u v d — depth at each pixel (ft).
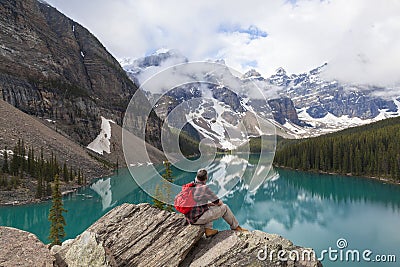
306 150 299.79
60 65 453.58
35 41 435.12
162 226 18.95
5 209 138.51
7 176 170.91
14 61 377.30
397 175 228.43
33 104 345.92
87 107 398.01
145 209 20.79
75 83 458.09
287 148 319.06
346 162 273.75
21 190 159.84
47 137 280.92
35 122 300.61
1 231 16.55
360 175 261.24
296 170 295.69
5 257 14.94
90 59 538.47
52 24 553.23
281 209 136.36
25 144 242.58
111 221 20.08
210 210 17.47
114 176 259.80
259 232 18.61
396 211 137.39
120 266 16.99
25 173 182.80
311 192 191.01
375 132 309.42
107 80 514.27
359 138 296.51
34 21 476.54
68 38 536.83
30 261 15.11
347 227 109.81
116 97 498.69
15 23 424.46
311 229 107.14
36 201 152.15
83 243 16.42
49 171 191.21
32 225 115.96
